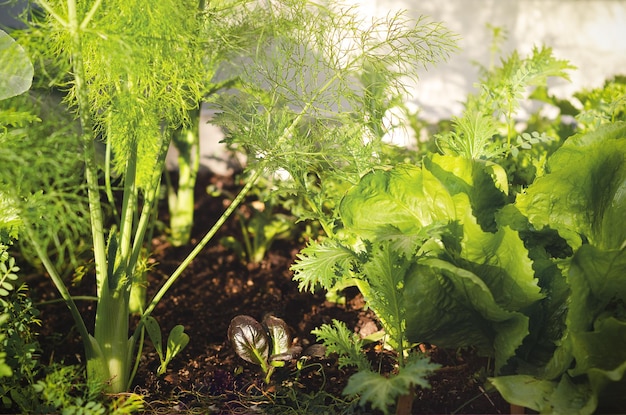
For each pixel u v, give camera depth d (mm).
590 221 1033
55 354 1156
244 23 1165
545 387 945
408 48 1112
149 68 1004
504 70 1281
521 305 992
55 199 974
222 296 1308
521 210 1039
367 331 1211
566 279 1012
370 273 1027
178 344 1099
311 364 1112
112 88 1062
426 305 998
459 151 1116
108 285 1029
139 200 1529
